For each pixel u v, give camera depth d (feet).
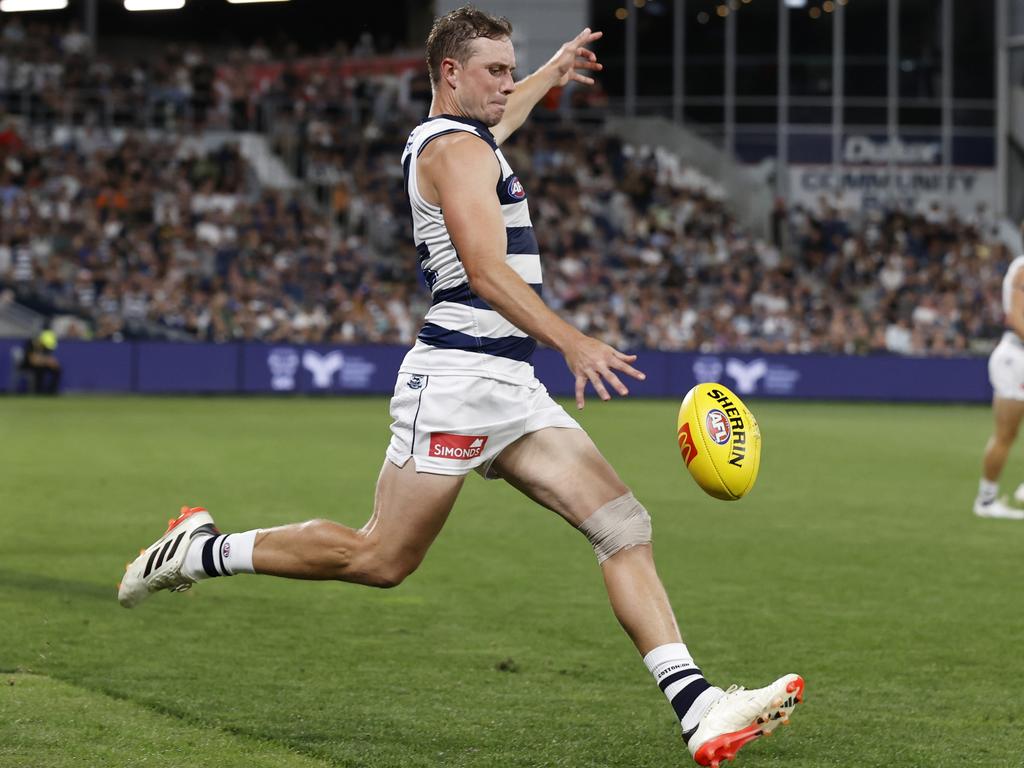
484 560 27.53
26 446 51.29
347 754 14.23
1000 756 14.55
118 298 92.27
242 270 97.14
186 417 68.95
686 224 110.11
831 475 45.44
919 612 22.68
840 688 17.61
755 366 95.40
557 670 18.38
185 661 18.48
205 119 109.19
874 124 120.78
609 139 115.14
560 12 119.24
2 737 14.44
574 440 13.96
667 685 13.37
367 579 14.29
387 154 109.40
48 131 103.30
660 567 27.17
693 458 13.97
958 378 94.53
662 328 100.12
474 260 12.90
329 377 91.71
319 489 38.81
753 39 120.78
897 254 109.81
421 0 121.90
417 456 13.82
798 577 26.05
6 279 91.45
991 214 119.65
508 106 17.37
